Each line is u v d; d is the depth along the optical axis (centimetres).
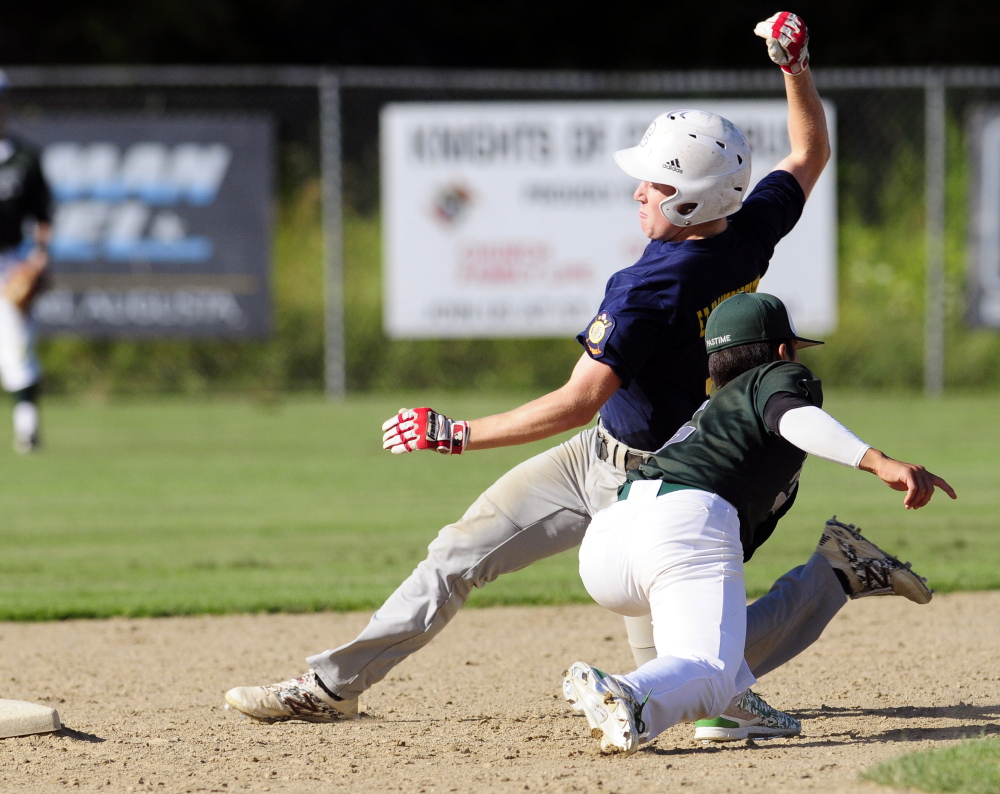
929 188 5578
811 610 1511
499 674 1922
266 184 5141
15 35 7625
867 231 6288
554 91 6581
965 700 1691
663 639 1317
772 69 8112
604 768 1360
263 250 5166
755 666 1499
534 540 1491
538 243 5147
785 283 5147
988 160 5228
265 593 2455
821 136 1653
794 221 1590
